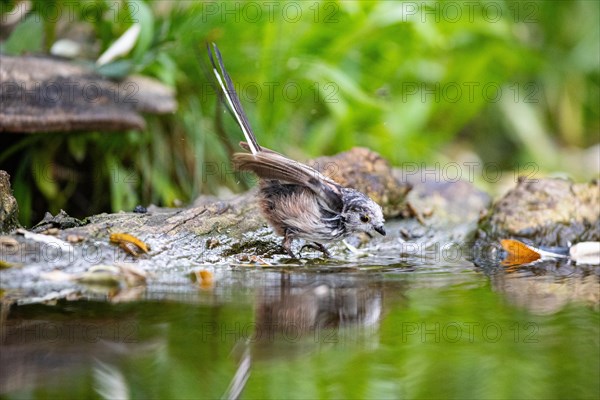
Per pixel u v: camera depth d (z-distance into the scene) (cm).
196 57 1298
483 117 1909
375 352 676
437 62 1652
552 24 1928
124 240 884
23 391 573
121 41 1185
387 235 1125
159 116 1285
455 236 1141
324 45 1424
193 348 662
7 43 1142
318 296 812
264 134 1327
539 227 1138
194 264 911
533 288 875
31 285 784
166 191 1244
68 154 1276
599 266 1008
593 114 2006
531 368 652
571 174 1705
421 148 1559
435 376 638
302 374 634
